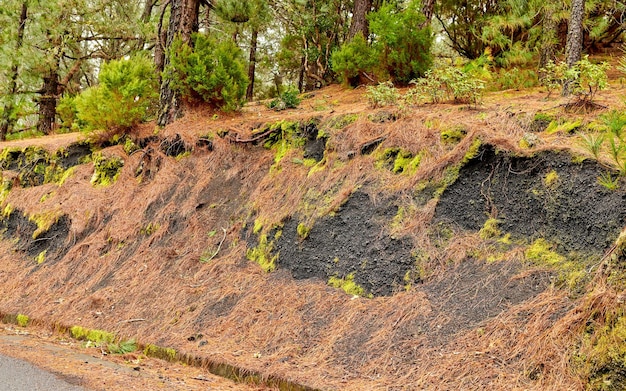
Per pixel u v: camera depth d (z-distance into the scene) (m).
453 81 8.03
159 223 8.80
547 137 6.28
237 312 6.36
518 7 10.45
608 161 5.38
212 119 10.41
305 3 14.98
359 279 6.12
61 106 15.34
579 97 6.66
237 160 9.20
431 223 6.20
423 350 4.84
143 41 17.08
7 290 8.87
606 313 4.00
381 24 10.82
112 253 8.74
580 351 4.04
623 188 5.09
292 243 7.07
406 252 6.02
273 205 7.83
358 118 7.95
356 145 7.58
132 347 6.29
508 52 10.62
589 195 5.29
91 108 10.78
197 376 5.32
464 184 6.31
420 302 5.40
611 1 10.12
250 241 7.61
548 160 5.79
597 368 3.82
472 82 7.75
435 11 12.92
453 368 4.50
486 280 5.30
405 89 10.41
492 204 6.00
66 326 7.21
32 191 11.40
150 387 4.79
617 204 5.04
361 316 5.60
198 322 6.45
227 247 7.80
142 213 9.21
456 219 6.14
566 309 4.52
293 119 8.88
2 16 14.72
